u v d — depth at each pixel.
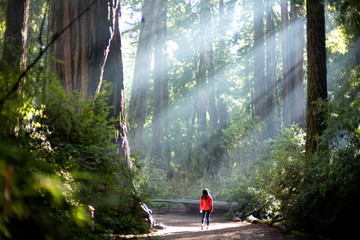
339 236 7.77
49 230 1.25
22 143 3.31
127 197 5.51
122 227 5.64
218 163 29.11
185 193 25.94
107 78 11.04
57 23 10.22
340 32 20.81
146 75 28.38
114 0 10.67
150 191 23.97
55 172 3.07
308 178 10.10
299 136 16.23
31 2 18.36
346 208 7.57
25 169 1.23
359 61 26.80
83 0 10.05
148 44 28.52
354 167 7.47
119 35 11.45
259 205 16.89
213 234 10.66
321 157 9.22
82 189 3.28
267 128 27.03
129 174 5.83
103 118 5.21
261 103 27.59
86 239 3.72
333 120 8.62
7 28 11.00
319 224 8.24
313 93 12.04
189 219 18.34
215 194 23.47
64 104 4.27
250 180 19.08
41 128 3.99
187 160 30.77
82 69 9.91
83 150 4.39
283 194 10.91
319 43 12.19
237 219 16.58
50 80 3.75
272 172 13.55
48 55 4.47
